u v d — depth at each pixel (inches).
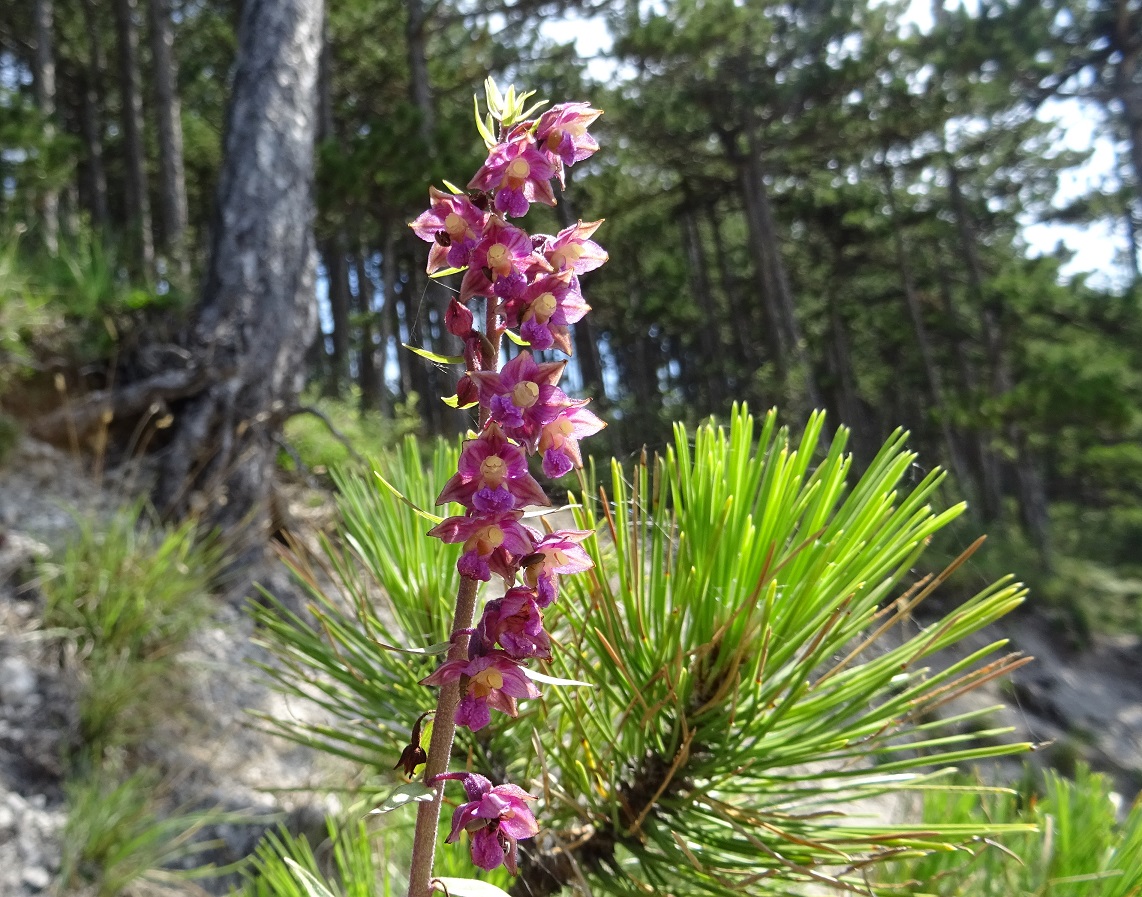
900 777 59.1
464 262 44.6
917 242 1154.7
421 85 582.2
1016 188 1085.1
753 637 59.8
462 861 73.0
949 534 227.0
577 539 43.1
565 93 711.1
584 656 64.1
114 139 967.0
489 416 43.4
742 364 1005.2
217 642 184.1
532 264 43.9
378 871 81.6
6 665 150.0
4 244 248.4
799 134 877.2
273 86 258.5
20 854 128.3
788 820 60.5
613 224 986.7
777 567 57.1
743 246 1288.1
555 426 43.3
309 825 151.8
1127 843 71.2
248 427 227.0
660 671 58.9
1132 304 802.8
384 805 39.7
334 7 666.2
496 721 68.6
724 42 754.2
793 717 60.8
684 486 64.3
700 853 63.2
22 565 170.4
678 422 65.6
